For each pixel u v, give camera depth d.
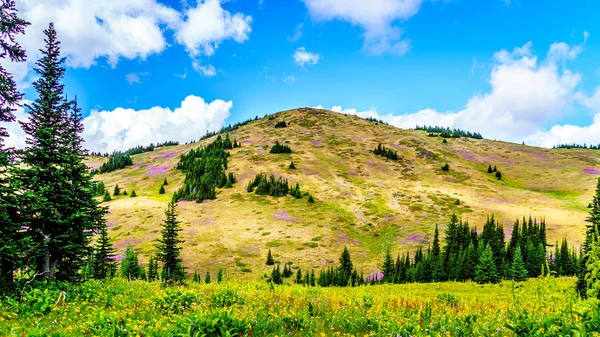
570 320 7.27
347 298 16.69
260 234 103.50
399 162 189.75
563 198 139.88
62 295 13.30
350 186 150.25
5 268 14.93
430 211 123.56
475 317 10.20
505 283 58.88
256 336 7.85
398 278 69.62
